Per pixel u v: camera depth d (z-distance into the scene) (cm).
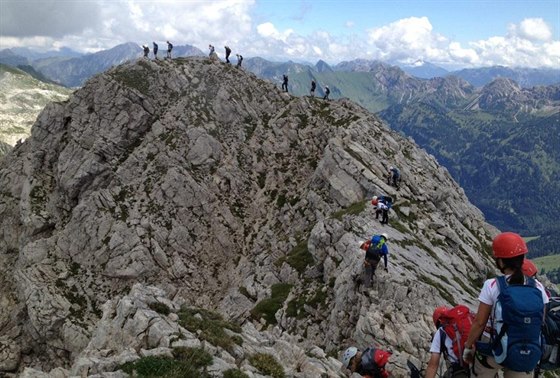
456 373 1058
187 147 9538
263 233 8525
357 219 5034
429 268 4312
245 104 10675
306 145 9681
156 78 10444
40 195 9438
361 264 3766
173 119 9938
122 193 8894
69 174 9331
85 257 8188
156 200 8781
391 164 7350
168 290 7919
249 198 9319
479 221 8012
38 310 7225
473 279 5138
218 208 9000
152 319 1880
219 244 8669
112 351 1817
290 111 10369
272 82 11750
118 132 9700
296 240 6975
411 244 4800
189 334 1833
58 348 7106
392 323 3111
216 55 11806
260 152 9925
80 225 8456
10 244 9225
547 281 4159
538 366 975
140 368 1497
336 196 6919
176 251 8356
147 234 8325
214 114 10250
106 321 2019
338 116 9894
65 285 7756
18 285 7881
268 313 4728
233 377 1559
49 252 8294
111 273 7912
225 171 9450
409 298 3284
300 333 4097
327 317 4012
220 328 1977
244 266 8169
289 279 5394
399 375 2686
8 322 7844
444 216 6688
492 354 930
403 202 5966
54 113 10181
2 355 7269
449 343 1066
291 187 9175
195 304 7900
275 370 1762
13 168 10112
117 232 8244
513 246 912
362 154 7344
